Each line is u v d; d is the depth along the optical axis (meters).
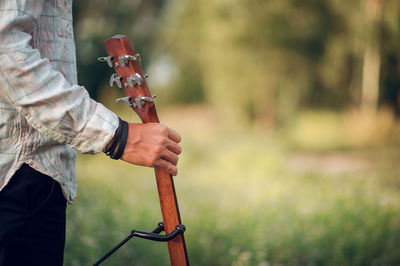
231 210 5.22
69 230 3.14
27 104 0.85
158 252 3.40
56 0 1.01
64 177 1.02
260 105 16.39
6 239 0.96
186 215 4.68
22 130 0.95
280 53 15.55
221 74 16.11
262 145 11.23
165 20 17.02
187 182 8.12
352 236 3.92
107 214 4.11
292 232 4.11
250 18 15.26
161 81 25.12
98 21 14.16
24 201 0.96
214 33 15.60
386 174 9.02
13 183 0.96
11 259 0.97
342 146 14.18
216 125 16.64
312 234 4.06
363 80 15.99
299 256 3.68
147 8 16.03
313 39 15.52
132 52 1.05
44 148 0.98
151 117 1.06
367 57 15.68
